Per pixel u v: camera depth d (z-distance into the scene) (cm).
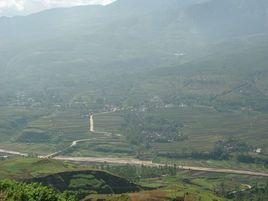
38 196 15100
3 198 14350
